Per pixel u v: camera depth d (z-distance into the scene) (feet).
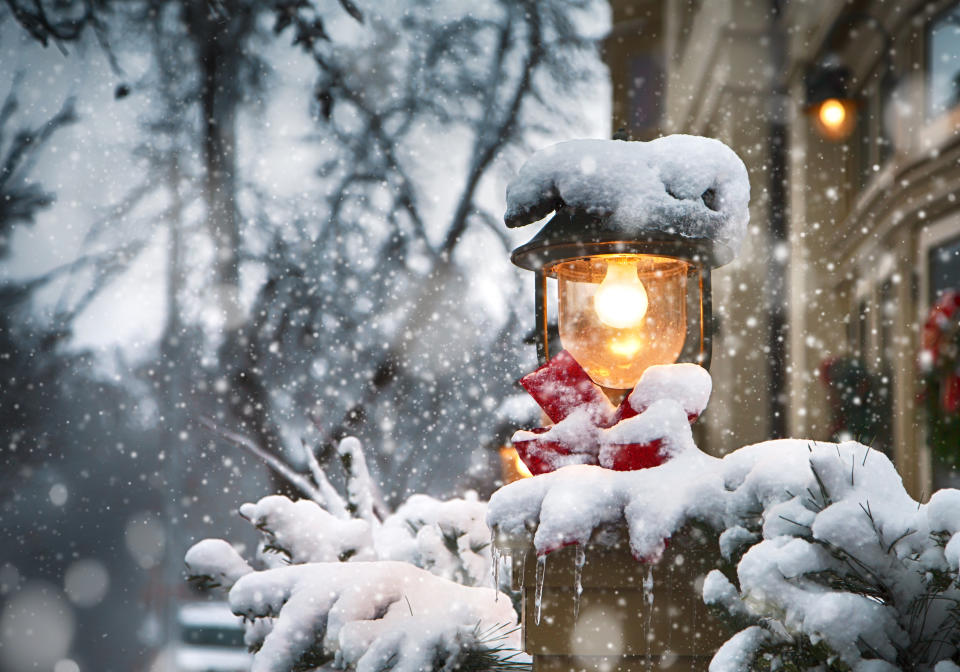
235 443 24.90
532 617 8.17
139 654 34.60
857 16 19.81
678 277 8.94
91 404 35.19
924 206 19.07
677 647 8.00
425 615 8.75
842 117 21.09
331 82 27.40
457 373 28.53
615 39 30.45
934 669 6.02
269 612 9.12
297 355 27.50
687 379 8.27
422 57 29.76
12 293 31.96
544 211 8.85
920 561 5.85
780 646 6.37
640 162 8.57
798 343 21.98
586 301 9.02
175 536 35.12
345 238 28.86
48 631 36.04
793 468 6.68
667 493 7.50
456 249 29.37
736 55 23.00
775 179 22.74
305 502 10.84
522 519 7.83
